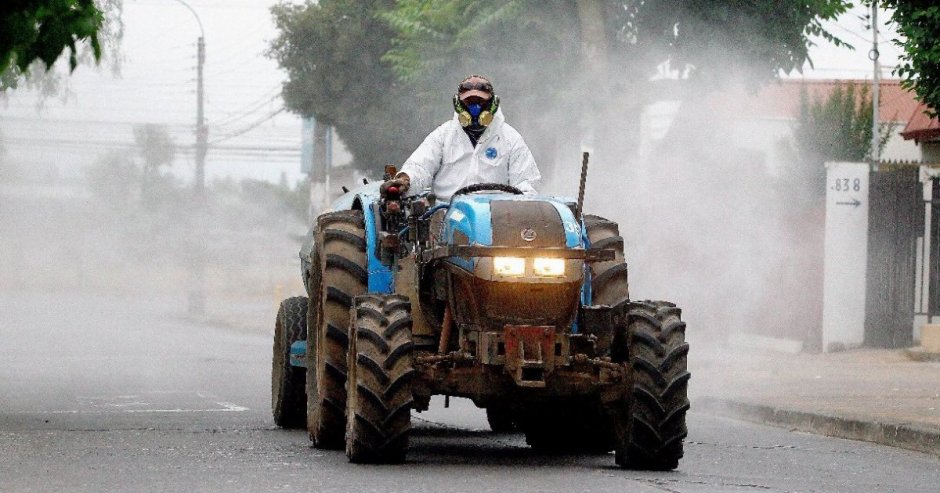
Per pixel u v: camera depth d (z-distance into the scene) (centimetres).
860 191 6225
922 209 6141
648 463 2436
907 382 4775
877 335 6228
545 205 2441
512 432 3297
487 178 2838
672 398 2388
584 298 2561
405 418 2389
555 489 2155
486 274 2339
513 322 2366
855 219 6225
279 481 2225
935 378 4938
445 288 2456
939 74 4441
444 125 2855
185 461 2523
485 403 2597
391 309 2420
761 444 3188
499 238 2362
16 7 1363
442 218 2556
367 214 2742
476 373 2384
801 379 4928
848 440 3416
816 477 2528
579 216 2534
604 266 2672
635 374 2392
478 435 3281
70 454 2639
